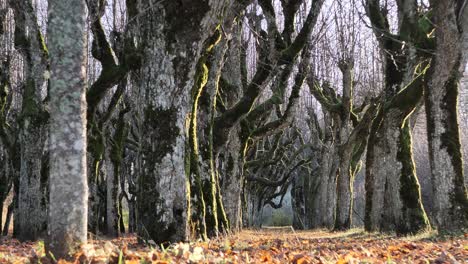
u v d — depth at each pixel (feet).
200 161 50.16
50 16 20.36
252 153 116.47
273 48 58.44
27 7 49.03
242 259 23.86
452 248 30.66
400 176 51.98
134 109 73.26
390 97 54.49
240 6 47.67
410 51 50.08
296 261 22.09
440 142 42.19
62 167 19.85
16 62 79.36
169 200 31.37
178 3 31.24
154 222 31.22
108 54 48.03
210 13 31.60
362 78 93.35
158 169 31.53
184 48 31.76
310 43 68.03
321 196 117.91
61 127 19.94
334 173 101.45
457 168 41.81
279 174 152.46
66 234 19.67
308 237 65.51
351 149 83.05
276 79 68.59
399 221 51.75
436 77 42.47
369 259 23.90
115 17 66.80
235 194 63.16
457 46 41.29
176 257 22.00
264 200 158.61
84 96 20.56
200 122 50.52
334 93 95.55
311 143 125.18
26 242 46.91
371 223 66.64
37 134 50.34
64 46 20.15
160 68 31.89
